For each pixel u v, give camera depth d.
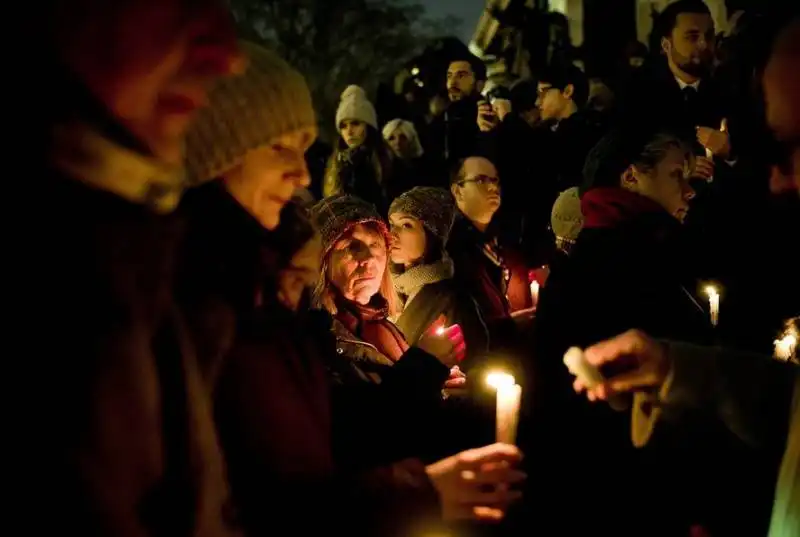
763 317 2.93
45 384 0.88
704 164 3.53
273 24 15.70
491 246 4.07
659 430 2.16
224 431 1.41
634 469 2.29
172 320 1.08
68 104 0.95
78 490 0.89
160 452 1.00
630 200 2.47
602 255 2.40
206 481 1.10
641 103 3.86
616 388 1.75
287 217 1.62
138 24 0.97
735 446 2.15
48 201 0.92
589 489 2.34
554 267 2.54
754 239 2.94
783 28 1.23
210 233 1.45
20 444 0.87
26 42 0.95
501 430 1.77
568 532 2.36
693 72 4.30
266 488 1.42
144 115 1.02
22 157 0.93
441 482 1.62
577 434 2.35
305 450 1.45
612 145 2.67
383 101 8.27
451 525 2.13
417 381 2.22
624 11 8.52
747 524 2.19
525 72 10.12
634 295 2.35
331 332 2.22
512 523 2.41
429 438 2.24
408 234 3.22
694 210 3.16
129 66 0.98
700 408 1.71
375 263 2.61
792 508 1.22
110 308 0.92
